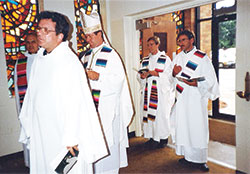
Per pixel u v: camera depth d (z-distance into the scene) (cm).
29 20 298
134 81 347
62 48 145
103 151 160
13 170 254
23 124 169
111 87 221
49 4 299
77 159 148
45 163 153
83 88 150
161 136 306
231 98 370
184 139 246
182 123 245
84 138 149
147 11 302
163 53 303
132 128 358
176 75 244
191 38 238
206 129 242
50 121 146
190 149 247
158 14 296
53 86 142
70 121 140
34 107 152
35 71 154
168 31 349
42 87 146
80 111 146
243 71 209
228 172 236
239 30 207
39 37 141
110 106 221
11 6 284
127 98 242
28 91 163
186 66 239
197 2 250
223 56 369
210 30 382
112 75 220
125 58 339
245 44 204
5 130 280
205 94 233
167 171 246
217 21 361
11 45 286
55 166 146
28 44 235
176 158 278
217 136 325
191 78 233
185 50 244
